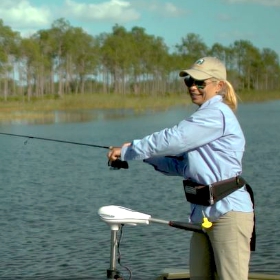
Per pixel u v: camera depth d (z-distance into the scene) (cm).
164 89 9194
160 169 429
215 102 399
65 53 8131
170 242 906
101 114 5222
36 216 1138
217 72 403
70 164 2022
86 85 9150
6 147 2680
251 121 4128
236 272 394
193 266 416
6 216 1139
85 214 1150
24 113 5097
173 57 9344
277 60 11538
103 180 1611
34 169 1895
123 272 766
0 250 891
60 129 3594
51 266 815
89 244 921
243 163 1908
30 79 7269
